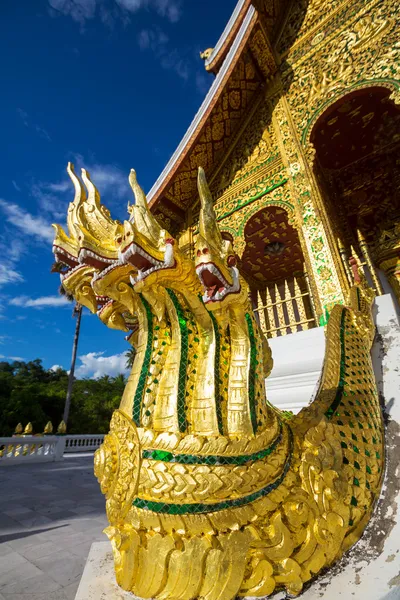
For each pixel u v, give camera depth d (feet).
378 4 21.57
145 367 5.07
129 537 3.95
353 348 8.34
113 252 4.95
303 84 24.21
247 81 25.95
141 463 4.27
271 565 3.80
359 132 26.22
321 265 18.63
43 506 15.70
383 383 8.29
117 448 4.58
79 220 5.37
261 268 35.73
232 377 4.95
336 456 5.02
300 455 4.81
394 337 10.15
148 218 5.03
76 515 14.07
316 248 19.36
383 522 4.94
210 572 3.62
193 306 5.07
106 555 5.51
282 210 26.23
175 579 3.66
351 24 22.56
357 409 6.35
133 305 5.31
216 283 4.49
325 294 17.72
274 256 33.58
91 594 4.08
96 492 19.10
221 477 3.95
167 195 28.22
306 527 4.17
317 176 23.24
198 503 3.88
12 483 21.91
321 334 13.33
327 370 7.55
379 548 4.50
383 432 6.71
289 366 12.85
